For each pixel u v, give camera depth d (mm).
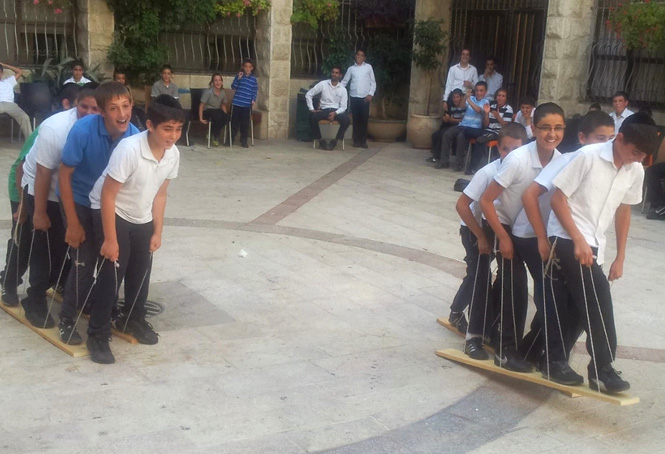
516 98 14492
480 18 15023
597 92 12703
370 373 4922
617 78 12445
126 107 4664
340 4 15625
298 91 15492
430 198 10438
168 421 4145
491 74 13617
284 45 14812
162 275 6629
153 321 5602
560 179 4188
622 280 7258
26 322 5363
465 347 5176
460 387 4793
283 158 13008
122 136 4832
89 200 4840
